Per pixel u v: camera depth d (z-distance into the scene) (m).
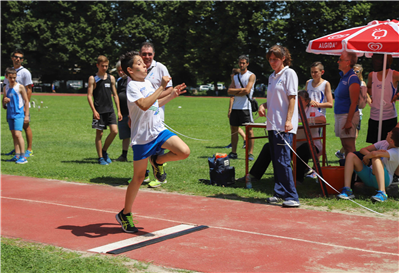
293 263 3.51
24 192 6.24
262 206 5.43
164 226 4.58
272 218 4.86
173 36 62.66
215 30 57.72
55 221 4.82
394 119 6.93
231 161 9.05
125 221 4.36
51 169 7.96
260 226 4.55
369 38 5.57
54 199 5.83
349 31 6.00
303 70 55.97
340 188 5.96
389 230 4.41
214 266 3.44
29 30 59.78
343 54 6.38
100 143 8.69
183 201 5.69
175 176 7.34
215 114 23.08
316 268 3.40
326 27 50.94
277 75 5.48
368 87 7.18
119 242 4.06
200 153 10.26
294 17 52.22
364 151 5.78
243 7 56.34
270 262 3.53
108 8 62.00
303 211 5.17
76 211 5.25
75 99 41.78
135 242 4.05
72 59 62.12
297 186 6.63
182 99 45.16
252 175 7.00
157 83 6.31
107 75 8.59
